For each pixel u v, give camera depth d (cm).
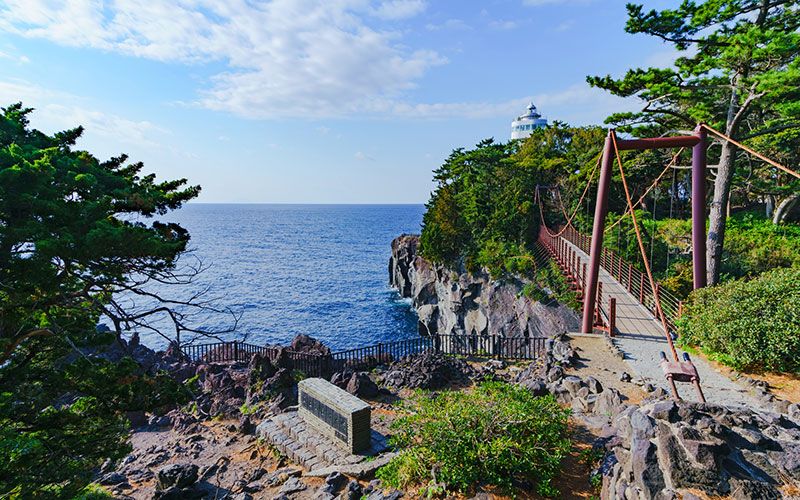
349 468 1146
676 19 2055
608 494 745
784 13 2050
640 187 4562
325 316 5988
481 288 4275
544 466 907
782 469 621
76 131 1157
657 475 633
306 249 14050
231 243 15825
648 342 1753
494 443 895
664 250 3136
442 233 4884
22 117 1083
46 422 941
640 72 2178
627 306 2266
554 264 3419
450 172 6291
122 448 1041
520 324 3375
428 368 1825
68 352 1030
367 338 5069
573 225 4522
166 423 1720
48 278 834
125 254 886
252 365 2000
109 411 984
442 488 869
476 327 4209
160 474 1183
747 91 2106
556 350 1728
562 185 4800
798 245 2653
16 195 761
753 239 2867
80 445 972
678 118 2586
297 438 1398
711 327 1446
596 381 1301
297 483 1154
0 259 781
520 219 4569
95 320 1131
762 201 4488
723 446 644
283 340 4872
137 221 1041
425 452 957
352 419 1261
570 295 2927
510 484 846
